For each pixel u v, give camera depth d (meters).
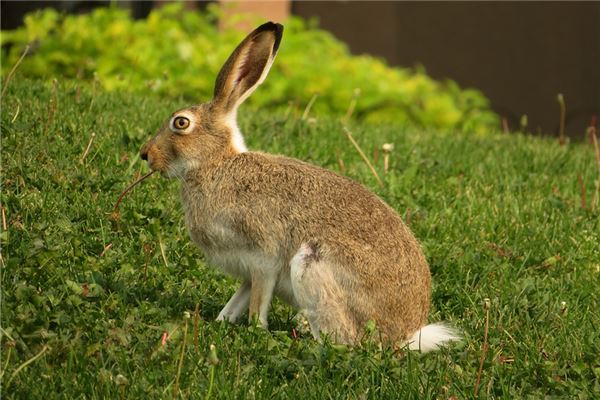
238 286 10.26
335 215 8.98
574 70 29.02
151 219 11.06
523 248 12.05
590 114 28.94
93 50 20.56
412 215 12.36
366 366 8.52
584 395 8.53
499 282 11.05
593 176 15.38
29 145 12.07
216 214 9.29
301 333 9.59
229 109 9.65
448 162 14.95
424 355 9.10
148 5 25.84
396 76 24.41
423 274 9.22
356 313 8.82
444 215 12.73
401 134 17.19
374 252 8.88
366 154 14.84
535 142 18.20
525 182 14.55
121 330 8.39
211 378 7.80
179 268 10.23
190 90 20.08
